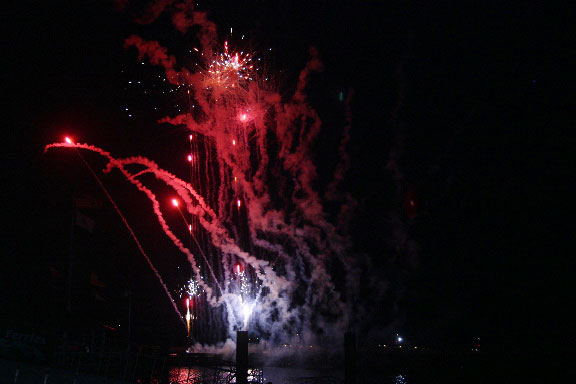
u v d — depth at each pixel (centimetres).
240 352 1314
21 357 1020
